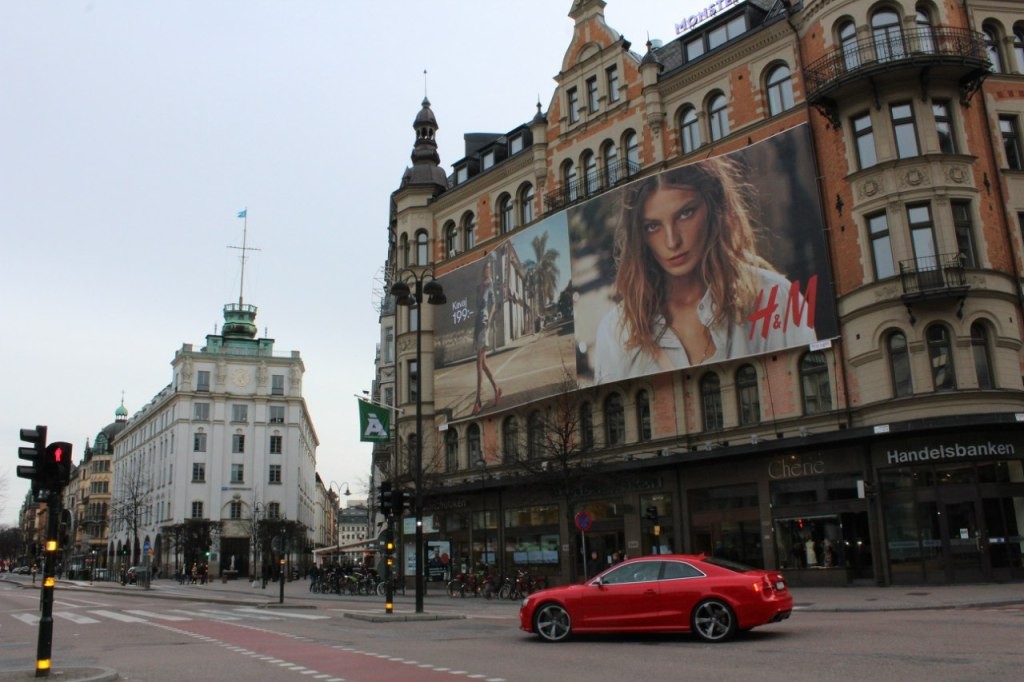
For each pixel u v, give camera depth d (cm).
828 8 3028
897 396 2709
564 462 3164
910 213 2788
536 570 3775
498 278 4209
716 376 3275
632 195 3550
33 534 14188
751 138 3281
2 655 1559
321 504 14138
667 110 3612
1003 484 2566
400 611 2528
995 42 3061
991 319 2681
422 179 4884
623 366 3478
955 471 2606
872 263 2825
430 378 4612
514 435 4066
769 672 1005
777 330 3025
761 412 3088
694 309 3269
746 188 3191
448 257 4666
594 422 3675
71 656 1509
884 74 2811
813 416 2927
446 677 1080
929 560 2588
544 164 4116
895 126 2866
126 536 10206
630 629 1373
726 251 3206
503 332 4122
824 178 3009
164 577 8444
